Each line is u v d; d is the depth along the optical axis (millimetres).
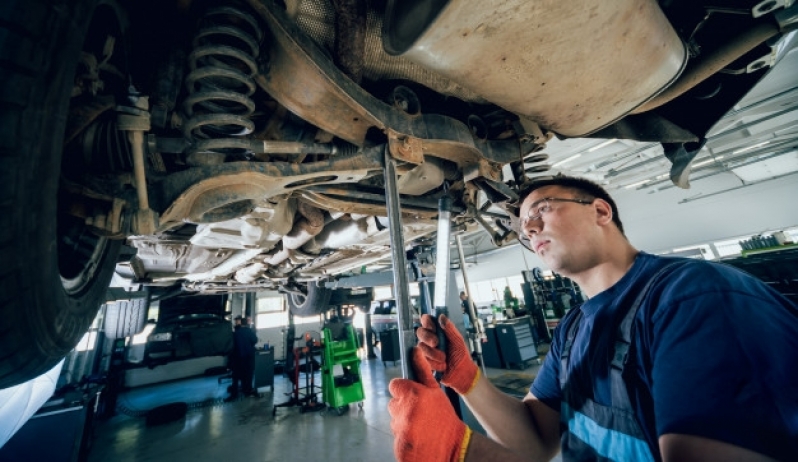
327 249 2781
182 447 4180
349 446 3840
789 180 7875
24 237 567
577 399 759
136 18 952
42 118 569
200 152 1063
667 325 530
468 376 870
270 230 1980
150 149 946
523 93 958
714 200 8812
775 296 525
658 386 492
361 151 1154
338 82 941
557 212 801
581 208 798
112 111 840
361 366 8883
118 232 805
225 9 837
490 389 909
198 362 9938
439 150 1312
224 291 4879
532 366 6699
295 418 4992
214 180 980
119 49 885
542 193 840
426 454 572
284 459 3650
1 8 518
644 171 7988
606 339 689
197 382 8922
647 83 983
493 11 689
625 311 668
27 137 547
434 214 1844
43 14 554
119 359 6336
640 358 593
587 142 5953
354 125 1112
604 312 730
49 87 575
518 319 7438
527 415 937
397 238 1016
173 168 1215
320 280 4754
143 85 1001
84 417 3285
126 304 4473
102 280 998
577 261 782
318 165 1121
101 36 788
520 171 1530
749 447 392
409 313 923
